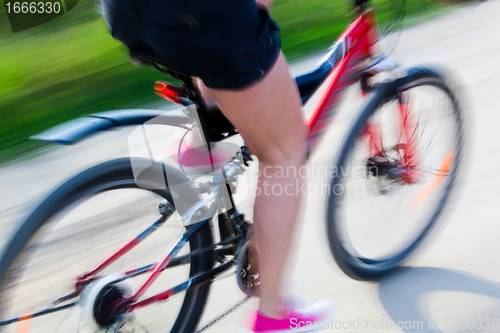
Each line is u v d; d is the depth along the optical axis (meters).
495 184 2.61
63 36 6.04
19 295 1.50
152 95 4.36
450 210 2.40
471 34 4.75
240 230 1.71
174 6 1.19
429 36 4.83
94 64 5.08
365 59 1.91
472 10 5.37
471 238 2.31
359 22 1.86
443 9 5.48
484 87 3.64
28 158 3.42
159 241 1.74
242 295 2.10
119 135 3.49
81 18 6.51
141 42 1.34
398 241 2.24
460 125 2.33
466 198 2.54
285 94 1.39
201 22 1.20
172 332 1.80
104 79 4.74
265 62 1.31
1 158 3.50
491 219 2.39
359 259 2.10
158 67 1.48
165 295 1.67
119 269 1.67
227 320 1.98
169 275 1.78
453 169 2.35
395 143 2.09
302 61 4.61
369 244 2.16
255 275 1.73
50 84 4.80
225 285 2.15
